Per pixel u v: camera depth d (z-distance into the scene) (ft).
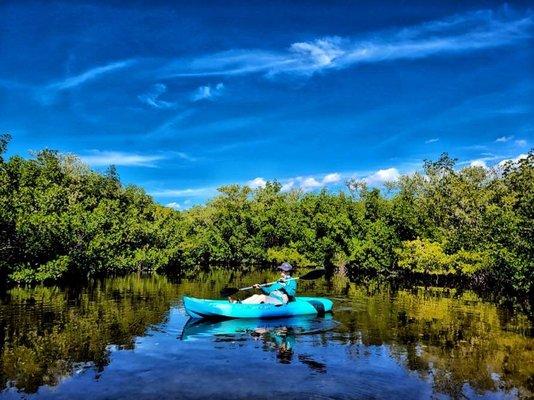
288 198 220.84
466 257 82.58
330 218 135.85
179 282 90.68
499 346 37.09
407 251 100.37
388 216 122.11
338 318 49.44
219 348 35.68
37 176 136.05
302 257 147.33
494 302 64.34
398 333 41.83
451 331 42.98
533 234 61.11
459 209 109.91
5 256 80.53
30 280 78.02
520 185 90.74
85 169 163.53
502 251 66.23
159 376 28.73
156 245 126.93
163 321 46.32
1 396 25.25
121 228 118.62
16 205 87.15
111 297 64.08
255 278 106.42
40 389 26.37
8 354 33.19
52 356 32.86
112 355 33.42
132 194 175.83
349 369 30.53
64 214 92.99
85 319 46.65
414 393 26.30
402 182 154.92
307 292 75.36
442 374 29.71
